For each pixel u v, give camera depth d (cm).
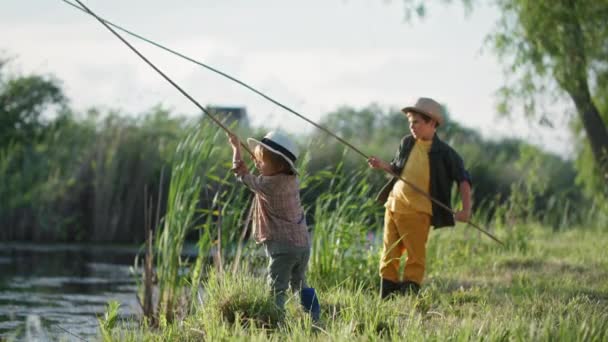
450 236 1395
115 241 2284
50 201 2311
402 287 924
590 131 1853
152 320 1028
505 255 1337
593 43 1738
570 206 2138
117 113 2383
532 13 1744
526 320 712
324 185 1477
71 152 2386
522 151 1988
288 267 769
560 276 1091
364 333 657
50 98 2895
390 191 953
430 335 647
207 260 1046
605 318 743
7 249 2047
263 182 755
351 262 1073
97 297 1314
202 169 1106
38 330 1024
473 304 876
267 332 728
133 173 2300
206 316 751
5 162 2377
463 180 925
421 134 927
